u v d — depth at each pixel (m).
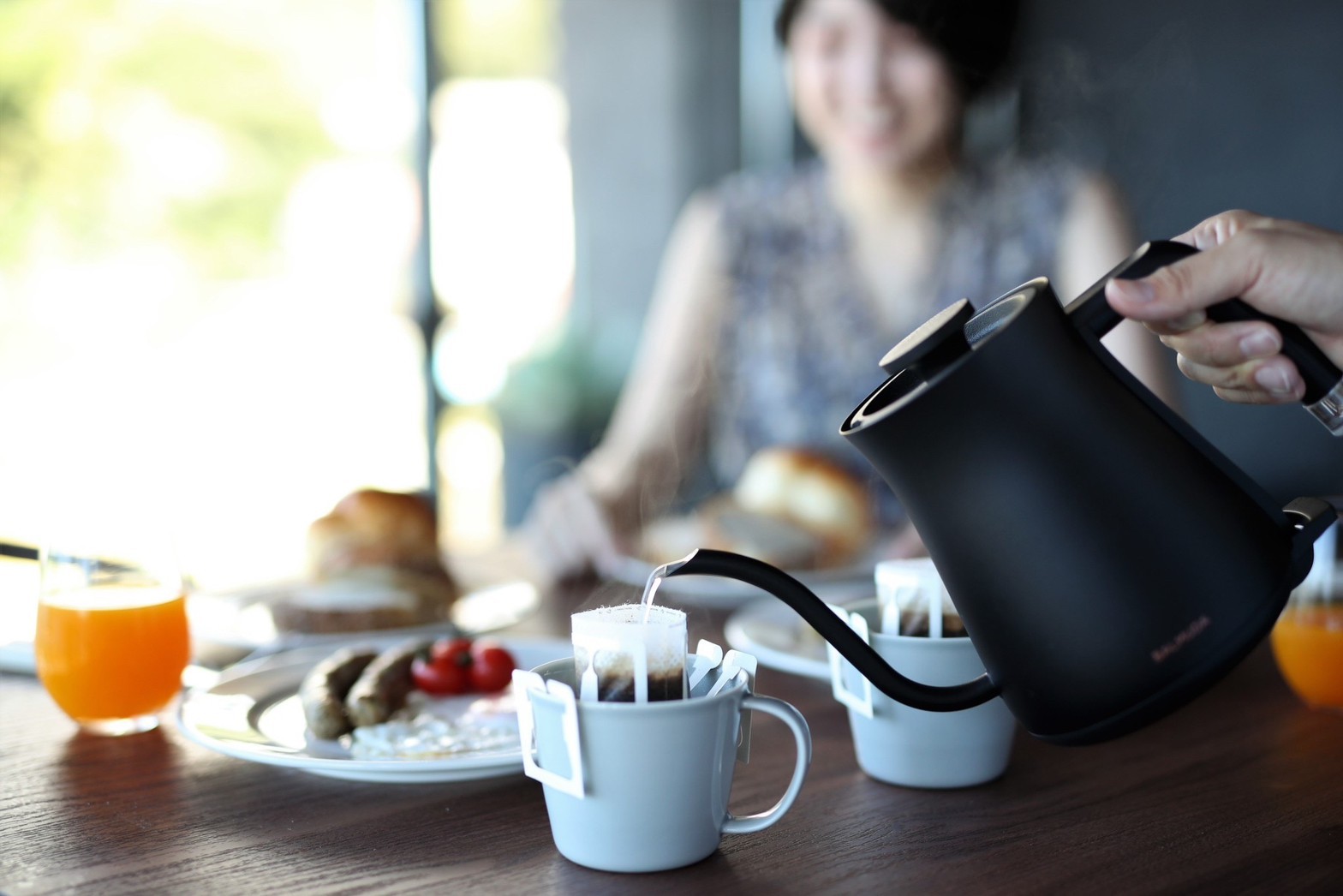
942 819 0.68
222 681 0.93
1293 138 2.98
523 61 4.30
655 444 2.14
